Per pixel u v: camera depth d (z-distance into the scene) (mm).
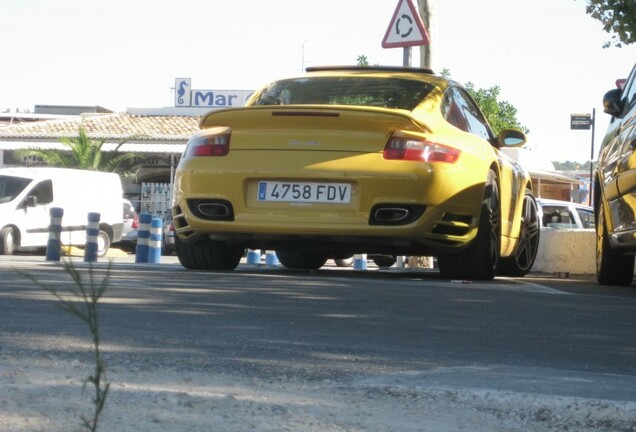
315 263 12633
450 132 8906
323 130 8484
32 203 25578
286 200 8508
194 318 5441
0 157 44281
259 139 8609
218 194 8664
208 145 8797
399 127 8430
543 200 21594
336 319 5684
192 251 9570
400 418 3025
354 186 8406
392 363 4160
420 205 8367
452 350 4664
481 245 9078
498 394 3348
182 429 2695
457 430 2916
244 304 6266
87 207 27281
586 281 10969
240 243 9008
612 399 3365
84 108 64688
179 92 49750
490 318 6055
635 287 9898
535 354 4660
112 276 8117
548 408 3191
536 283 9484
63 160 40344
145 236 16859
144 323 5125
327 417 2965
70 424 2691
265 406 3043
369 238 8477
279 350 4402
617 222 9125
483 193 8992
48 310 5473
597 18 14867
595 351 4840
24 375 3365
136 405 2938
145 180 43938
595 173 10250
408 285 8203
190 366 3834
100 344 4316
